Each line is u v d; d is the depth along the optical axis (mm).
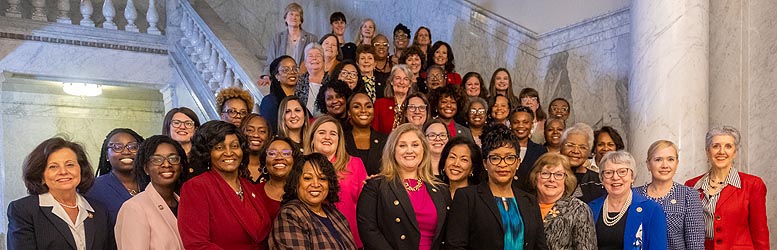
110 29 8570
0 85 7941
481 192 3799
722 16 6176
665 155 4102
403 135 3941
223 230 3342
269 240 3400
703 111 5664
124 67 8641
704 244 4125
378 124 5332
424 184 3982
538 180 3947
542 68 7512
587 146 4672
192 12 8305
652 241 3734
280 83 5543
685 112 5566
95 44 8469
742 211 4375
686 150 5547
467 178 4262
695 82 5625
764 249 4328
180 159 3588
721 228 4367
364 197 3900
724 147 4398
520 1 7840
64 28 8258
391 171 3939
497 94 6500
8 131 9000
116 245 3625
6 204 8891
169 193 3584
